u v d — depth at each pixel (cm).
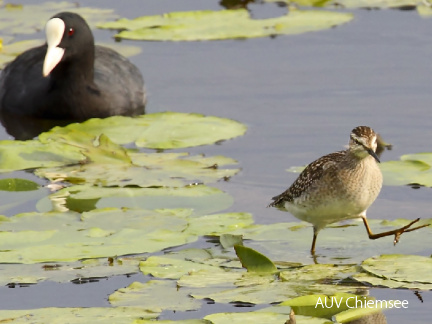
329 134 1566
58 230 1205
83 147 1501
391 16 2111
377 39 1975
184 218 1248
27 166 1451
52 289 1084
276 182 1392
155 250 1148
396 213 1278
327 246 1188
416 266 1088
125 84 1769
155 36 2027
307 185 1175
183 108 1697
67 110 1720
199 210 1287
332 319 1001
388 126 1591
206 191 1343
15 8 2206
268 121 1627
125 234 1192
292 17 2119
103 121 1623
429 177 1352
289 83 1778
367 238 1205
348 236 1213
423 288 1033
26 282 1089
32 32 2056
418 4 2172
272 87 1762
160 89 1784
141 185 1366
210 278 1082
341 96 1714
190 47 1978
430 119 1609
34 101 1730
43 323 966
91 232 1200
